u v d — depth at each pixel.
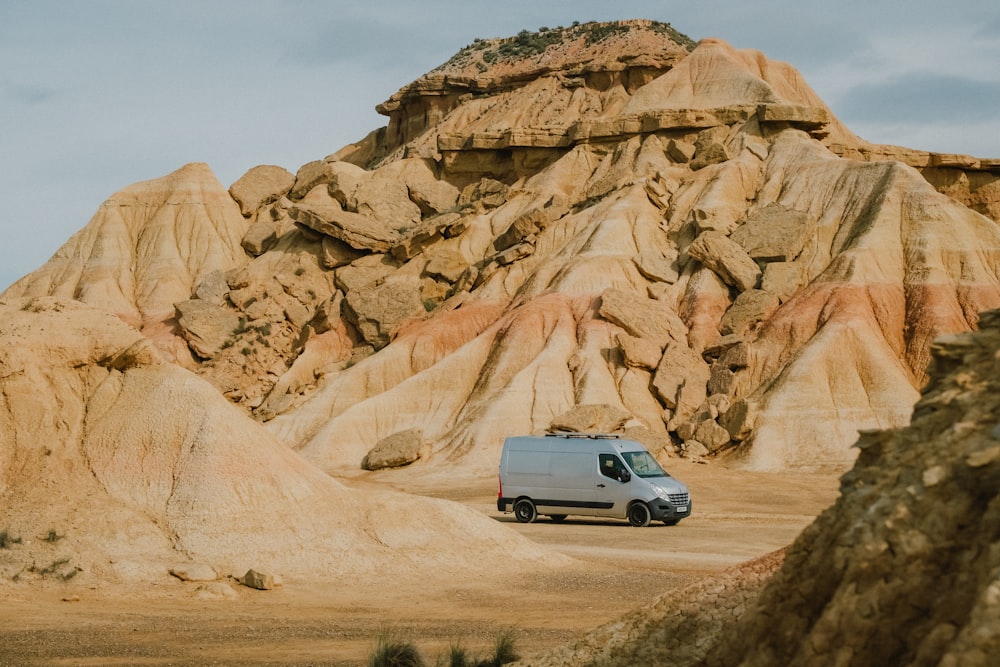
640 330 72.62
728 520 42.75
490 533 27.75
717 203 82.81
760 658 10.09
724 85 101.00
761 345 70.56
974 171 99.81
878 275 73.12
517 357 73.25
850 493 9.84
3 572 21.41
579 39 133.88
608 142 98.81
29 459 24.39
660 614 13.29
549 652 13.81
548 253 86.12
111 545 22.84
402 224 97.81
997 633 7.12
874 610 8.61
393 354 78.81
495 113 118.88
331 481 27.38
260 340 86.88
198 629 18.81
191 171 107.69
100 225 105.06
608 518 41.16
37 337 25.97
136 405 25.78
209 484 24.62
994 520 8.20
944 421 9.41
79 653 16.52
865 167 82.31
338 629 19.23
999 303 70.69
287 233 98.75
